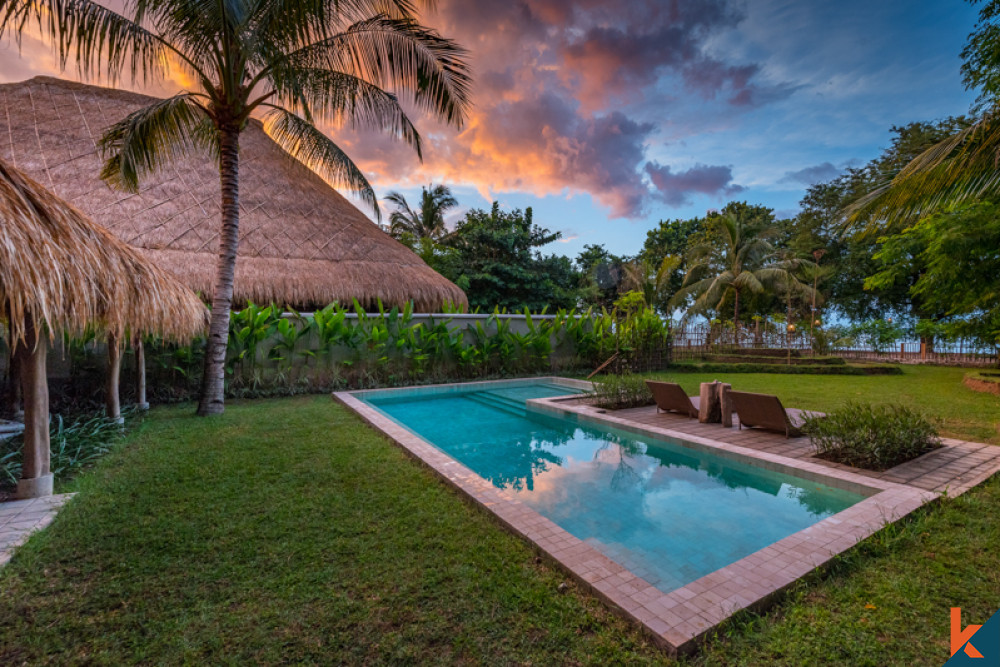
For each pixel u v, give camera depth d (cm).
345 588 227
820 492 411
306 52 630
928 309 1159
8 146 1123
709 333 1783
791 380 1185
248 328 872
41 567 246
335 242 1304
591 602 218
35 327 338
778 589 223
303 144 778
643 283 2003
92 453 462
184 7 543
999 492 356
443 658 180
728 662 179
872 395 901
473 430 693
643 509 379
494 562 253
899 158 1897
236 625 199
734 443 531
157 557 257
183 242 1073
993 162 558
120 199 1103
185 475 395
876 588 228
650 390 764
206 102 718
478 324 1212
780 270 1983
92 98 1371
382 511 321
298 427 589
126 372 779
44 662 179
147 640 191
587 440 632
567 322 1350
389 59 669
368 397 933
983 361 1550
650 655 182
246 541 276
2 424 521
